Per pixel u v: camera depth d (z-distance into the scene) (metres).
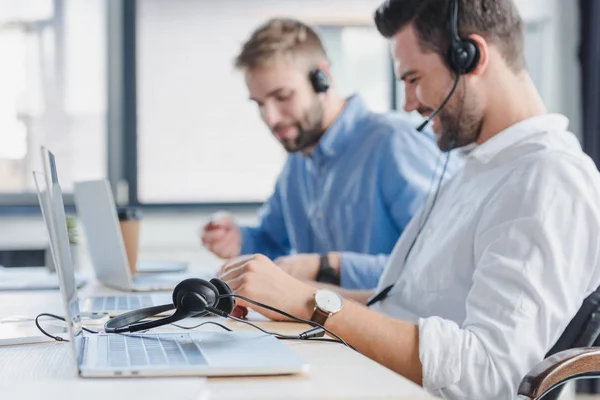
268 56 2.26
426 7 1.42
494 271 1.15
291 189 2.57
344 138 2.33
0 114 3.55
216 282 1.08
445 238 1.36
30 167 3.57
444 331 1.11
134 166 3.63
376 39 3.67
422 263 1.42
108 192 1.79
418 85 1.47
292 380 0.77
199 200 3.67
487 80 1.40
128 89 3.61
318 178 2.40
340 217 2.32
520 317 1.10
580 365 0.96
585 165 1.21
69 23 3.57
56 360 0.88
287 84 2.27
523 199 1.19
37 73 3.57
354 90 3.69
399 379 0.77
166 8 3.59
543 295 1.12
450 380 1.08
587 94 3.54
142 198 3.66
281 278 1.20
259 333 1.02
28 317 1.27
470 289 1.28
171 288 1.82
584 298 1.15
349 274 1.91
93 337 0.99
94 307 1.42
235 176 3.68
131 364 0.78
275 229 2.66
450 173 2.20
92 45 3.59
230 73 3.64
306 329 1.14
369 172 2.24
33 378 0.77
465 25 1.39
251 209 3.68
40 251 2.81
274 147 3.68
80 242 3.50
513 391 1.08
